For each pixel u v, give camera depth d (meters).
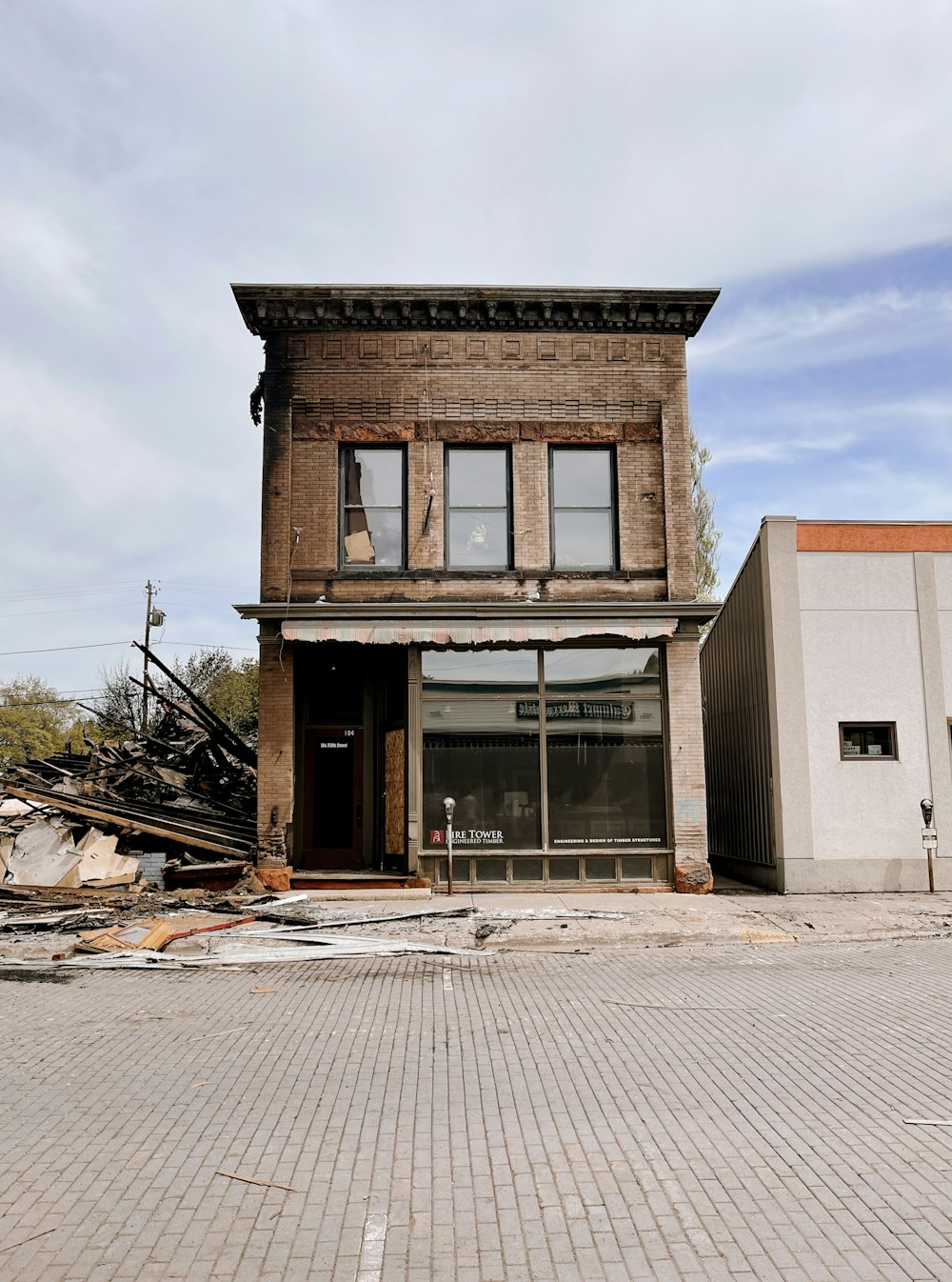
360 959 11.02
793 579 15.40
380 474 15.89
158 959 10.80
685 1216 4.33
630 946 11.68
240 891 14.59
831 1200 4.46
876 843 14.95
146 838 15.87
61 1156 5.15
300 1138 5.37
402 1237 4.19
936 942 11.66
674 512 15.72
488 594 15.50
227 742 19.03
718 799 18.45
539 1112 5.71
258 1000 8.98
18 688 58.97
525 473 15.78
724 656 18.00
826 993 8.81
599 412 15.94
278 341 15.89
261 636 15.13
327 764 16.52
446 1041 7.38
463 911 13.12
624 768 15.28
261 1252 4.08
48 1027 8.04
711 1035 7.39
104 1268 3.97
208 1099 6.08
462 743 15.25
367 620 15.03
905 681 15.29
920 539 15.58
